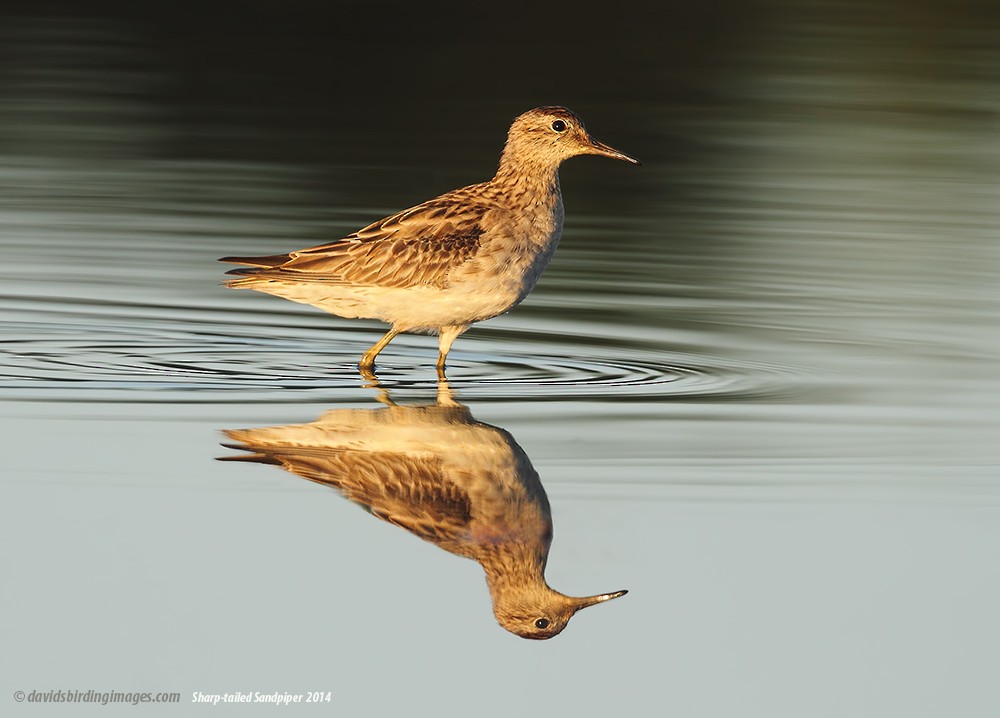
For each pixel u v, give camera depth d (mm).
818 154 22797
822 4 31172
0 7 29500
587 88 25078
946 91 26078
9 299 15469
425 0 29516
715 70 26578
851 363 13680
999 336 14641
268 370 13250
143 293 15930
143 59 26453
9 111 23469
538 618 9031
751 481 10430
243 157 21641
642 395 12555
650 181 21484
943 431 11594
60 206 19188
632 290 16359
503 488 10297
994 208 20188
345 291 13125
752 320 15242
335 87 25109
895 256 17844
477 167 20891
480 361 13766
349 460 10688
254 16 28547
